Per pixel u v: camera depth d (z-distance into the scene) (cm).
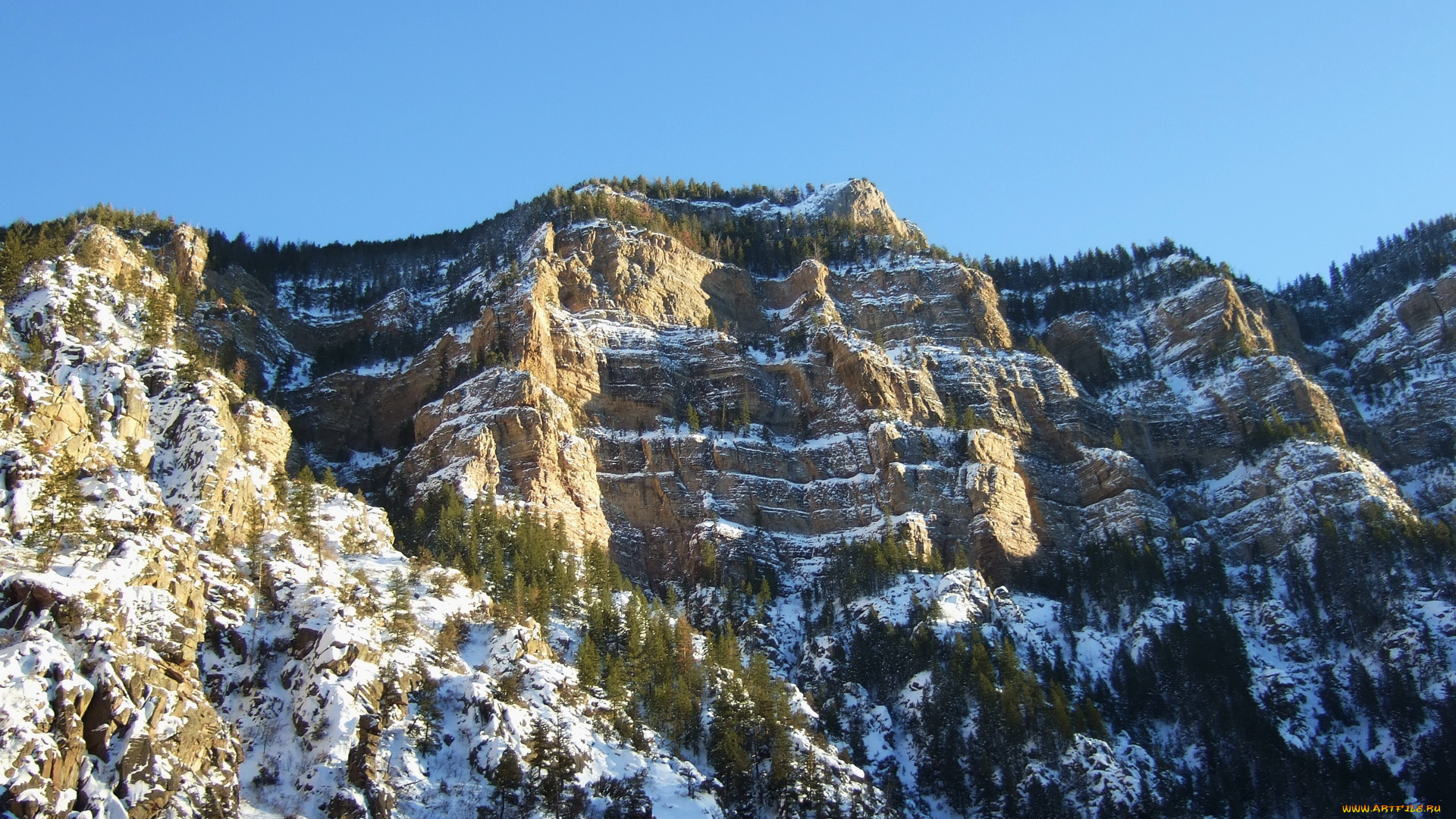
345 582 10831
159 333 13688
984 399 18675
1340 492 16688
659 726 10969
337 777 8631
